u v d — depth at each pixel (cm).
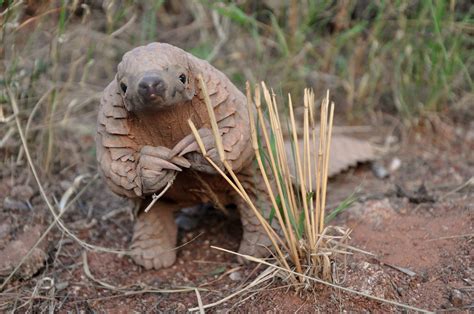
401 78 401
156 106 214
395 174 351
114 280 269
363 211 296
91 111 405
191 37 462
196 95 232
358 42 414
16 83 335
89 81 425
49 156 342
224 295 249
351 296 232
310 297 234
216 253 284
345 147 348
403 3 379
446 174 347
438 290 239
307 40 437
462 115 400
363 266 243
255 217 266
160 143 242
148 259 272
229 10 379
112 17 381
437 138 386
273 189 263
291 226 242
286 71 405
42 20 350
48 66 365
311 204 232
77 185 320
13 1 305
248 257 236
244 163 244
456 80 394
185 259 281
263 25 411
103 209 325
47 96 346
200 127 238
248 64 425
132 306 251
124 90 220
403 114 398
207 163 233
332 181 338
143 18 452
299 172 232
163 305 249
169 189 260
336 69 429
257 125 243
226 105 238
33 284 267
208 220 309
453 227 275
